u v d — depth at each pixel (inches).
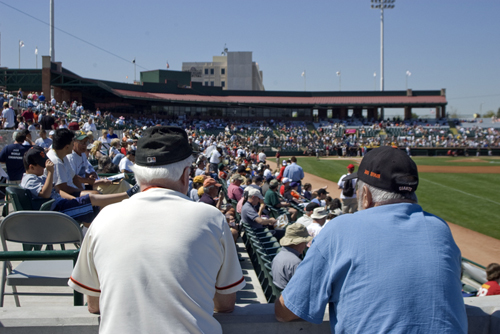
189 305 66.4
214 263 71.8
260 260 232.8
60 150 177.2
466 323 69.4
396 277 66.8
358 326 67.6
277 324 80.7
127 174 322.7
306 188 532.7
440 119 2527.1
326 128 2389.3
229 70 3811.5
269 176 531.5
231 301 80.5
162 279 65.5
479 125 2477.9
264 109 2503.7
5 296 166.7
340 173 1232.2
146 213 70.9
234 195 382.9
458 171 1273.4
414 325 65.0
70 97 1644.9
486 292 211.3
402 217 73.3
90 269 74.9
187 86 2468.0
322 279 73.0
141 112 2159.2
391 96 2539.4
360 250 69.5
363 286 67.9
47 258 96.7
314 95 2564.0
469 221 558.3
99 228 71.2
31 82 1438.2
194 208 73.2
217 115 2415.1
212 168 671.1
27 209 166.9
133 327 64.2
